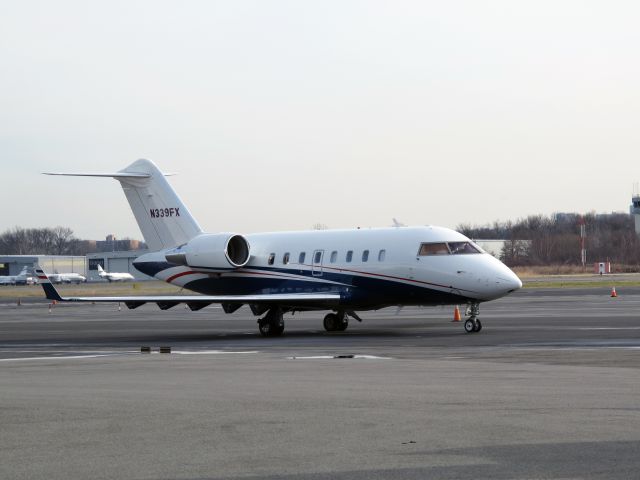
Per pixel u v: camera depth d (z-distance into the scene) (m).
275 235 40.06
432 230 35.88
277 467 10.55
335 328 37.53
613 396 15.51
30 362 24.27
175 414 14.36
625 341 27.47
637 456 10.77
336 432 12.59
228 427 13.14
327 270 37.50
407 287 35.41
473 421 13.23
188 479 10.06
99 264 176.38
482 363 21.45
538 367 20.28
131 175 42.19
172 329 40.56
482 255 34.69
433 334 33.09
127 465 10.78
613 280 99.62
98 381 19.03
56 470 10.57
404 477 9.96
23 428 13.31
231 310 35.97
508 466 10.36
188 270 41.41
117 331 39.75
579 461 10.54
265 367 21.48
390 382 17.92
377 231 37.19
